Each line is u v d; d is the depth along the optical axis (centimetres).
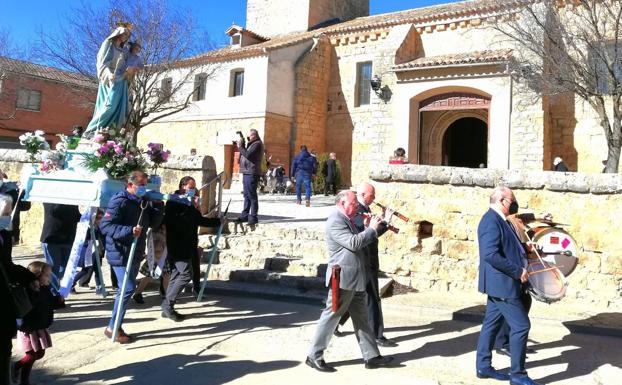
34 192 649
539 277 439
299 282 755
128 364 459
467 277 741
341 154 2430
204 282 712
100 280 672
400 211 780
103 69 733
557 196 694
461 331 587
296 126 2339
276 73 2281
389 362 469
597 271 671
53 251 661
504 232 443
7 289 349
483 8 1823
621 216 661
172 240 620
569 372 461
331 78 2491
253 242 898
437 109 1817
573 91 1179
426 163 1988
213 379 426
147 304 696
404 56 1956
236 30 2511
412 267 770
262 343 529
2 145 2838
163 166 998
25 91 2914
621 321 599
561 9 1287
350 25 2423
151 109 1905
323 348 455
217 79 2377
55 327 571
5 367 345
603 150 1605
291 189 2142
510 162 1608
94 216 641
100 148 627
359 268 455
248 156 980
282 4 2828
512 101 1620
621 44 1134
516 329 423
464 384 429
